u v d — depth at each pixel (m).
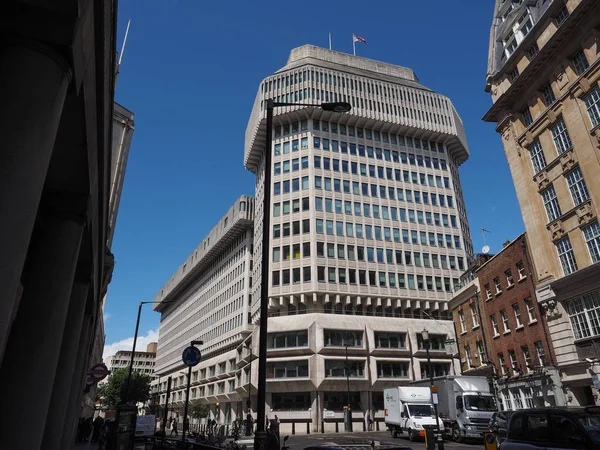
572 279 23.69
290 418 49.53
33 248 8.49
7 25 4.40
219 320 93.12
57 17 4.43
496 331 32.62
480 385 25.77
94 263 12.50
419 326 56.78
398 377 53.03
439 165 72.75
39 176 4.25
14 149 4.07
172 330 130.75
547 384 25.23
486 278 34.12
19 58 4.37
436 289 62.19
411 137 73.12
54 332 7.72
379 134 71.25
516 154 29.98
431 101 75.19
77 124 6.22
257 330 56.62
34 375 7.27
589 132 23.72
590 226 23.56
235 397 65.75
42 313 7.66
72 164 7.41
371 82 72.38
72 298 12.01
